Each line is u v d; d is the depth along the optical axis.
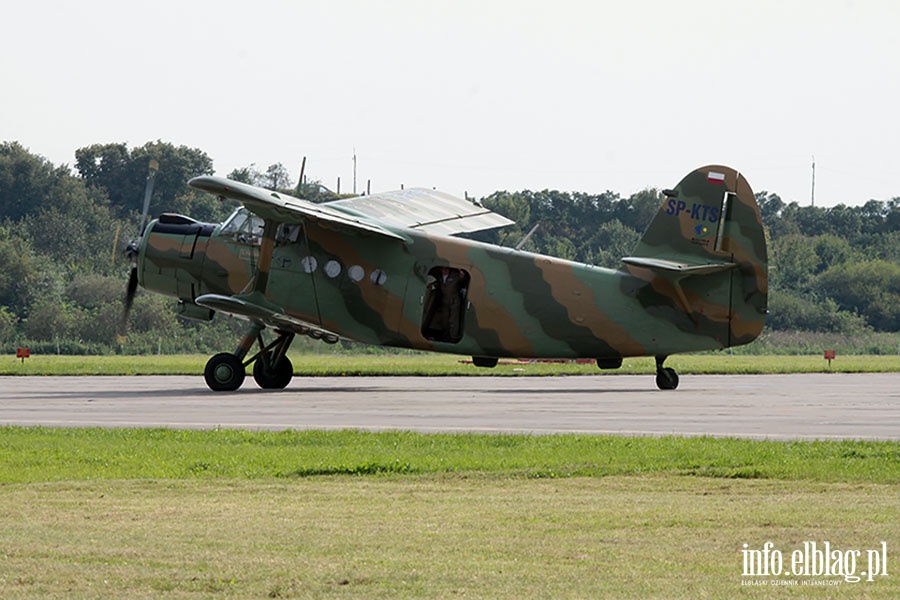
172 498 29.95
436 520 26.75
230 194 63.25
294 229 70.00
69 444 40.62
